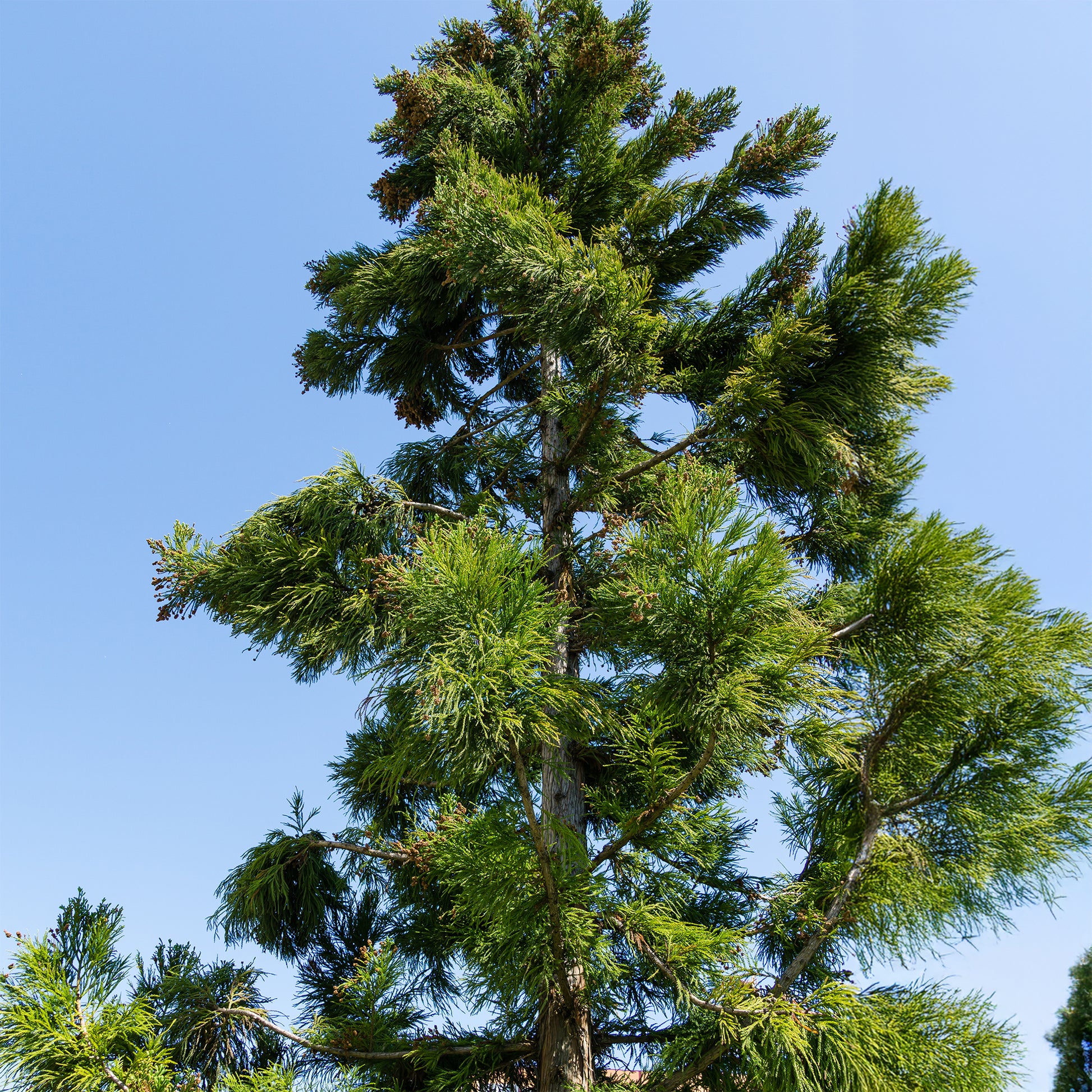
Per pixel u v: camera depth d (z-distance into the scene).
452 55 7.57
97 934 3.72
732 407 4.75
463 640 2.70
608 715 4.72
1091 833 3.25
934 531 3.44
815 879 3.97
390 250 6.89
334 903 5.64
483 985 3.58
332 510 5.30
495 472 6.93
